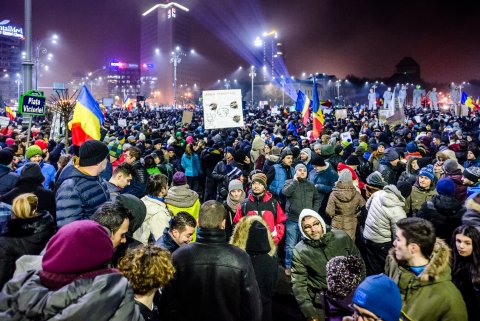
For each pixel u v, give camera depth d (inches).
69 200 142.9
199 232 123.5
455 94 1396.4
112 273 76.4
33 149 273.3
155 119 1058.7
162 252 103.0
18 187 175.2
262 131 591.2
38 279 74.2
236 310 117.6
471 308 130.9
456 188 237.1
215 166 362.0
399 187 229.1
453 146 399.2
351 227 233.9
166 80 6904.5
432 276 115.2
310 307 152.0
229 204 242.2
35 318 68.8
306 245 159.8
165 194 186.4
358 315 87.2
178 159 434.9
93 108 245.4
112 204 123.2
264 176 221.9
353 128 681.0
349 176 236.2
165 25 6929.1
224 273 116.6
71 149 373.7
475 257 129.9
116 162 343.6
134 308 78.5
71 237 73.9
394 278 125.6
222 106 404.8
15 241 125.3
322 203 287.6
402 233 122.2
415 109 1648.6
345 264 115.0
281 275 256.1
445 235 176.7
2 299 72.5
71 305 68.0
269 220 212.2
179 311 118.7
